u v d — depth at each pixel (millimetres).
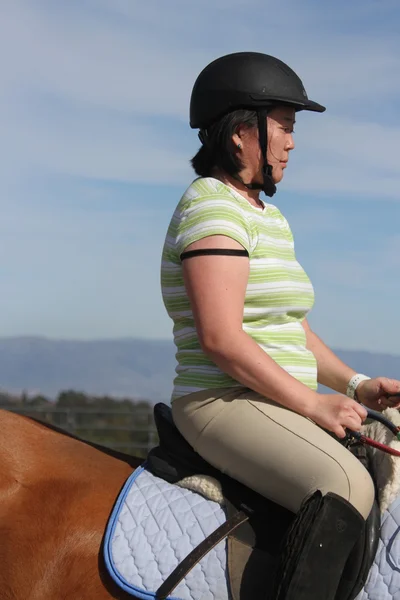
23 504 2426
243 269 2293
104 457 2643
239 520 2299
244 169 2502
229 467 2322
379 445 2316
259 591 2234
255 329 2377
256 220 2412
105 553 2305
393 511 2275
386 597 2174
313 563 2119
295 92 2480
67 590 2311
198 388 2355
